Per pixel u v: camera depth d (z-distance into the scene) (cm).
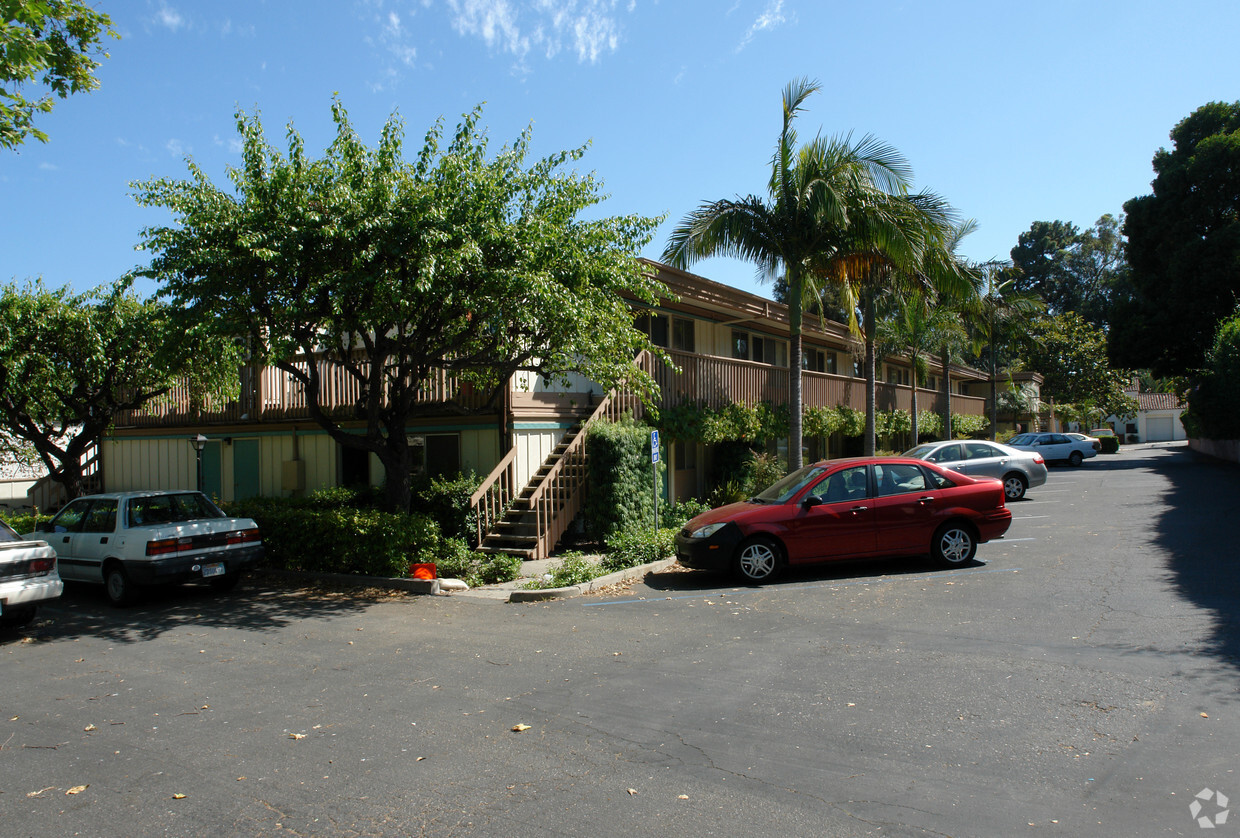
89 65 998
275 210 980
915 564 1071
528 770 445
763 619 796
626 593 965
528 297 993
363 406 1325
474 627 818
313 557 1172
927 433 2934
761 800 399
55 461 2212
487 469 1449
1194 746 446
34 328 1352
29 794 433
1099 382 5116
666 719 520
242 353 1163
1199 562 976
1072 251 6769
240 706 578
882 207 1502
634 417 1441
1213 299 3098
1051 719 496
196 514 1098
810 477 1034
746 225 1535
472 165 1073
